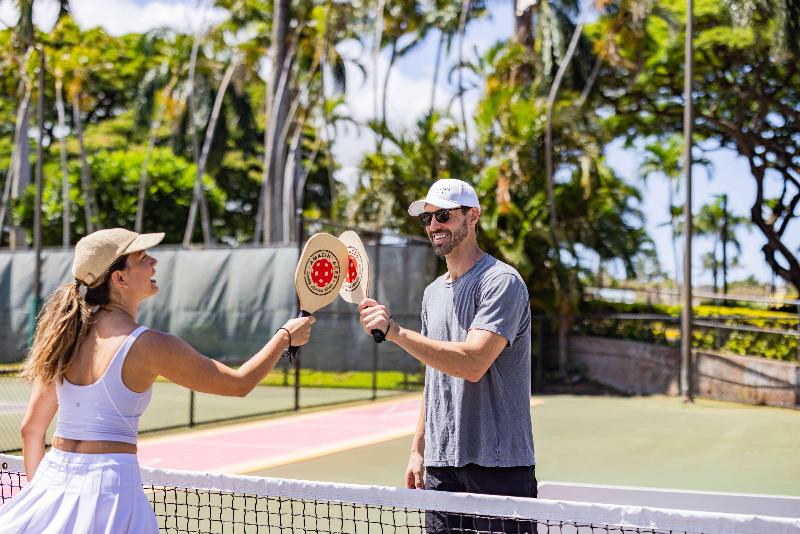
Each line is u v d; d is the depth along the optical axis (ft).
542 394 56.80
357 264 9.29
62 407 8.13
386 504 9.09
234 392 8.16
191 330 57.06
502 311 9.36
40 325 8.26
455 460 9.78
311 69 104.27
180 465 26.78
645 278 116.67
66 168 105.19
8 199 101.91
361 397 49.83
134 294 8.46
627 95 88.38
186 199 117.08
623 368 58.54
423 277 52.34
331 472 25.88
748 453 30.99
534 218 63.93
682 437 35.42
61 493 7.79
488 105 66.28
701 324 53.36
